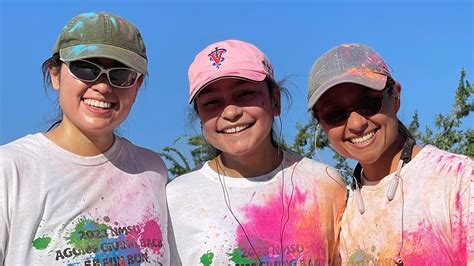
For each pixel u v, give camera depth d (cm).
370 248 153
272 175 168
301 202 165
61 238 146
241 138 163
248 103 163
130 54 153
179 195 167
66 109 152
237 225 161
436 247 143
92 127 151
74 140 154
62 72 153
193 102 171
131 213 155
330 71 155
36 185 146
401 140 158
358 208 158
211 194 165
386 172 157
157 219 160
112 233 151
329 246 166
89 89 151
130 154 163
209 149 178
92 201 152
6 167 144
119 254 150
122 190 157
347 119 155
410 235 146
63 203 148
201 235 162
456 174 144
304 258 160
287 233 161
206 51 167
